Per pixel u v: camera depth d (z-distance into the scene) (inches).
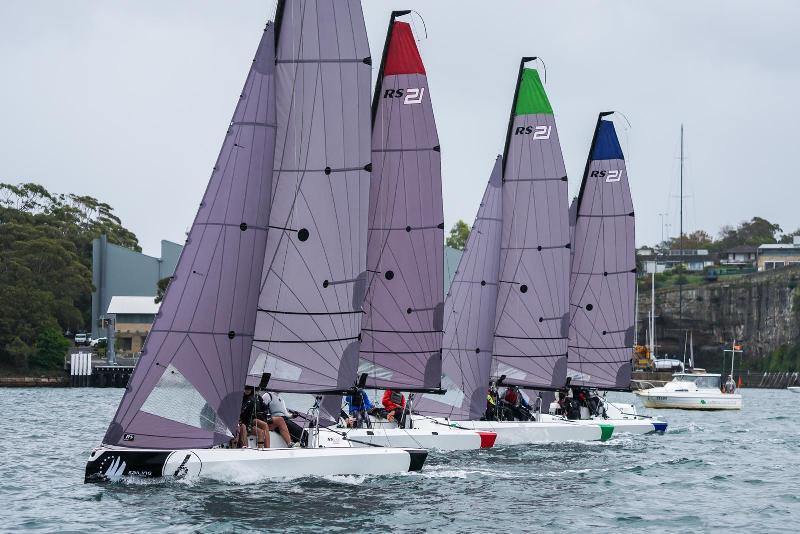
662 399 7642.7
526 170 3855.8
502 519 2178.9
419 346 3164.4
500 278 3860.7
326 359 2513.5
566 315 3878.0
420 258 3164.4
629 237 4379.9
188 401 2267.5
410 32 3169.3
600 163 4379.9
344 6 2524.6
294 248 2488.9
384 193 3174.2
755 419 6215.6
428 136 3169.3
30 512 2091.5
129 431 2257.6
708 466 3225.9
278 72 2486.5
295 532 1961.1
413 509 2223.2
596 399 4335.6
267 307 2474.2
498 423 3654.0
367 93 2551.7
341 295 2527.1
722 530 2123.5
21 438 3981.3
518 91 3870.6
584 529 2110.0
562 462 3191.4
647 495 2559.1
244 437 2391.7
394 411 3240.7
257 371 2463.1
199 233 2288.4
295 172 2490.2
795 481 2869.1
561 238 3860.7
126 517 2023.9
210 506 2122.3
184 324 2265.0
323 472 2471.7
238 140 2325.3
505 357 3843.5
